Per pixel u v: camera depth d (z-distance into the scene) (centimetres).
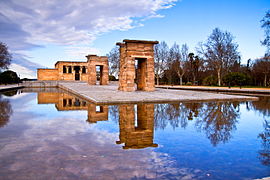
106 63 3047
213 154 368
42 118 699
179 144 421
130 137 466
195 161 336
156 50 4472
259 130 547
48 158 342
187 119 680
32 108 952
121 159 339
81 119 678
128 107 938
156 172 294
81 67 5088
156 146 406
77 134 491
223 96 1369
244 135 497
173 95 1387
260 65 3656
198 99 1191
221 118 708
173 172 296
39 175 283
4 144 414
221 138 469
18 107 993
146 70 1823
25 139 449
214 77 3969
